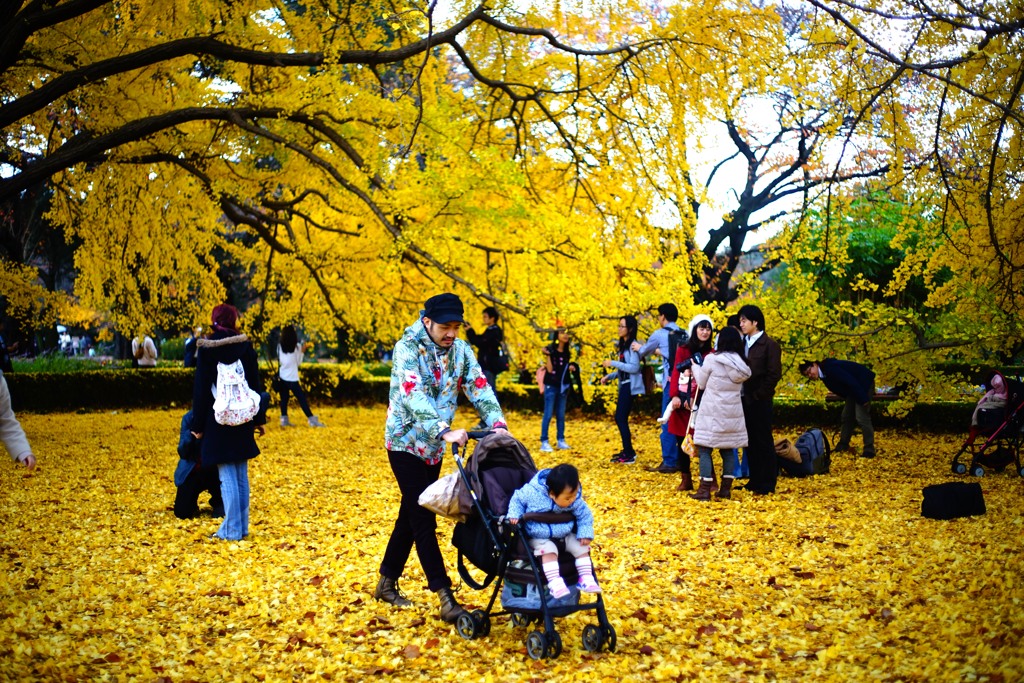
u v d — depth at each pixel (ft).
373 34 36.68
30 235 82.33
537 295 35.01
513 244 36.91
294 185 43.37
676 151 36.24
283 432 47.03
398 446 15.98
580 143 37.63
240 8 33.91
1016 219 28.37
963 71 24.77
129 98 39.86
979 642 13.24
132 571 19.22
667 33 34.17
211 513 25.81
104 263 45.11
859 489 28.48
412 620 15.85
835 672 12.64
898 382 41.78
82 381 60.75
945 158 28.60
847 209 35.83
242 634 15.21
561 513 13.87
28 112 33.17
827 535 21.71
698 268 38.11
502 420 16.07
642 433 48.21
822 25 26.20
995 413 30.99
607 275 36.52
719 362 26.23
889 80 24.76
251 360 22.90
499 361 35.65
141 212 43.98
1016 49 23.67
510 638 14.89
